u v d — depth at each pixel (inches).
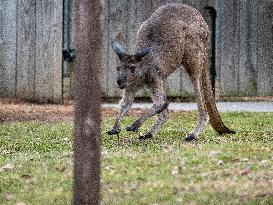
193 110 910.4
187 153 539.2
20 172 476.7
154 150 565.6
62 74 994.1
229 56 1085.1
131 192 417.7
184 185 434.0
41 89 997.8
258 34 1092.5
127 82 629.3
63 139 651.5
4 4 999.0
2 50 1003.9
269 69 1102.4
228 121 796.6
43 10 992.9
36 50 997.8
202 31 684.7
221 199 397.7
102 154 539.5
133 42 1052.5
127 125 759.7
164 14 668.1
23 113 864.9
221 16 1079.0
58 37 992.9
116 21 1050.1
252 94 1104.8
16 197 410.6
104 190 421.4
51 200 401.4
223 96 1088.8
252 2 1087.0
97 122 312.0
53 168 488.4
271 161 505.0
